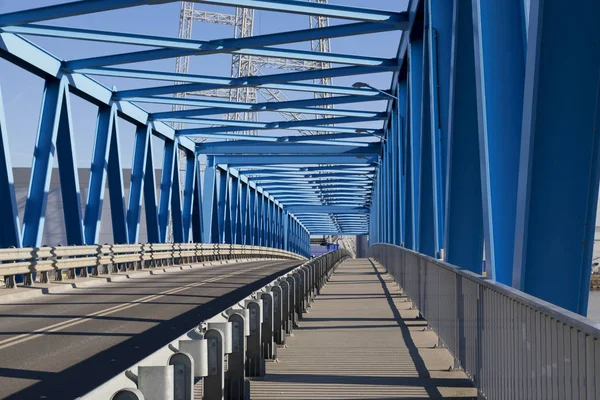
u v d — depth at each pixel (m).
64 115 25.69
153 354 4.48
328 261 29.62
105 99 29.25
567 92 7.34
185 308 16.02
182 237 40.53
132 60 25.02
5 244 21.23
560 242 7.39
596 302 7.18
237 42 24.12
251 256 57.72
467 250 13.16
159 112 34.84
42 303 17.30
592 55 7.25
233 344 7.34
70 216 25.64
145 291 20.69
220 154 47.38
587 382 3.88
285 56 25.88
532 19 7.62
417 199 25.03
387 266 31.56
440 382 8.75
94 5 20.81
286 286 12.97
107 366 9.30
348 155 49.69
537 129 7.37
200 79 28.19
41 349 10.67
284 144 44.88
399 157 30.80
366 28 23.86
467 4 13.10
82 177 58.81
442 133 18.33
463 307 8.04
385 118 37.91
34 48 23.30
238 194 58.00
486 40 10.06
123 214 30.69
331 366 9.86
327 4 22.50
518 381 5.38
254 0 21.42
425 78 20.05
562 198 7.38
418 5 21.89
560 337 4.36
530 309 5.07
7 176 21.23
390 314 16.05
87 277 24.56
